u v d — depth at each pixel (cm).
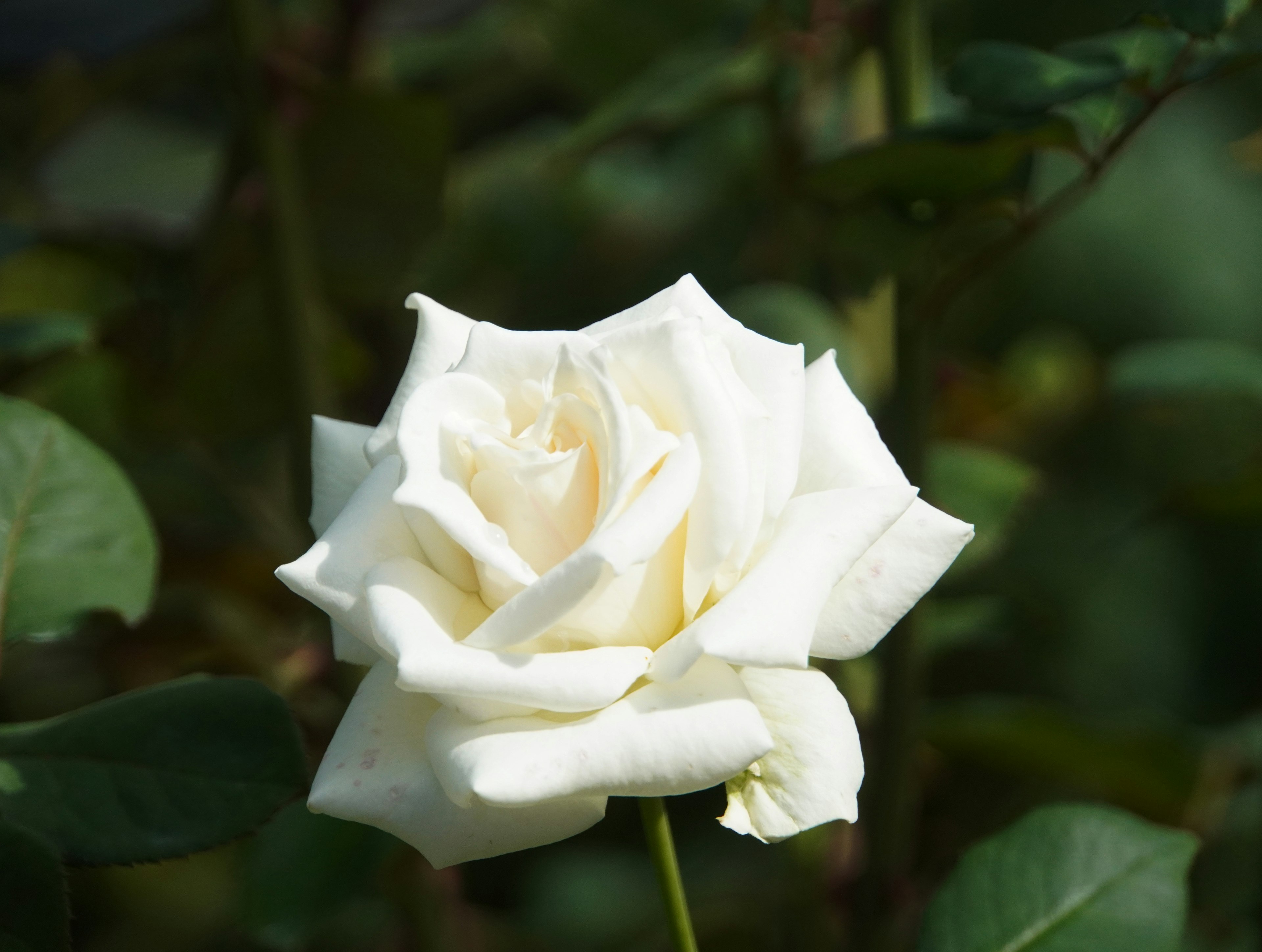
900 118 88
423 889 88
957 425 105
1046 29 106
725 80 94
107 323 94
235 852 94
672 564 74
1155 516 94
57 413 95
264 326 93
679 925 75
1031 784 98
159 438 96
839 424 76
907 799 88
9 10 97
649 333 74
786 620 72
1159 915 80
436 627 73
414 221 95
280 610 98
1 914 75
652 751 72
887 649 87
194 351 93
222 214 92
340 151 92
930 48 105
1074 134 83
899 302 87
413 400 74
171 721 77
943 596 96
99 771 77
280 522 100
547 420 74
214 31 90
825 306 99
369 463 76
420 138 92
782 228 97
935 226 85
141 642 97
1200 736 90
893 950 90
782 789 73
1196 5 79
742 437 73
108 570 80
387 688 74
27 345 87
